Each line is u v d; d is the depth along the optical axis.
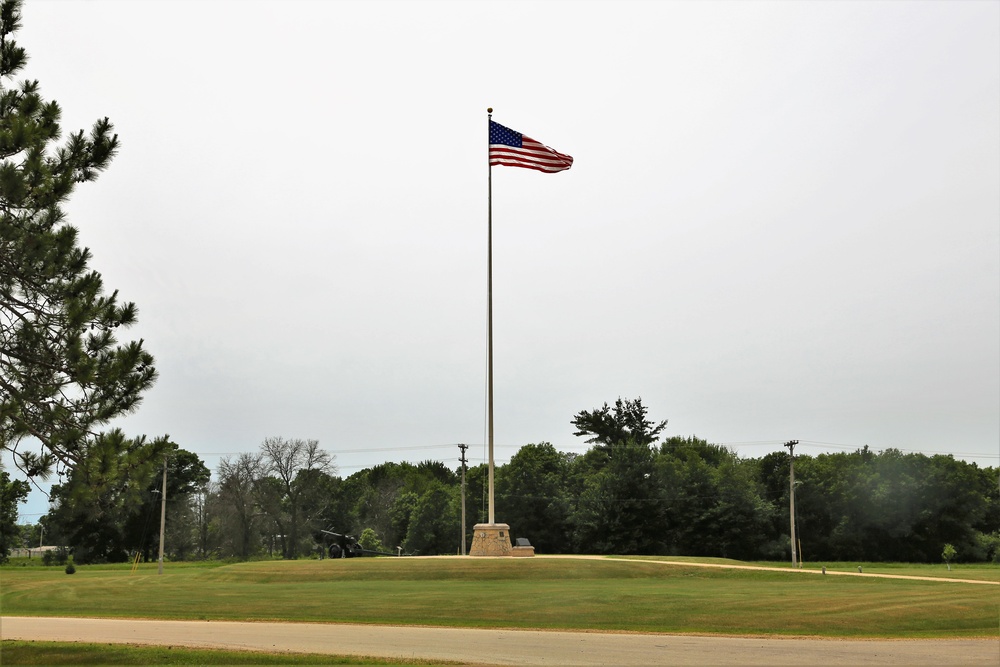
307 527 93.81
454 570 38.91
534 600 29.00
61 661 18.59
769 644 21.03
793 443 66.19
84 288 19.19
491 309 44.31
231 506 90.44
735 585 34.94
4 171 17.91
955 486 83.12
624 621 25.25
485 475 94.00
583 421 109.62
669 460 86.75
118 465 18.50
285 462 91.00
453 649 19.97
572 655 19.09
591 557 45.72
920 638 22.56
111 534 90.75
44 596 37.12
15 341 18.53
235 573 41.31
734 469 88.38
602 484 85.38
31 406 18.55
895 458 86.88
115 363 18.88
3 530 94.25
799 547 82.81
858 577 38.97
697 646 20.64
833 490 85.81
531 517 88.75
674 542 84.06
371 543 91.31
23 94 20.47
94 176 20.94
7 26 20.33
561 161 43.72
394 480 127.12
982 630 24.03
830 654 19.33
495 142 43.66
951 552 65.50
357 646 20.42
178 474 95.81
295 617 26.78
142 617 28.02
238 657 18.66
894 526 83.62
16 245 18.36
